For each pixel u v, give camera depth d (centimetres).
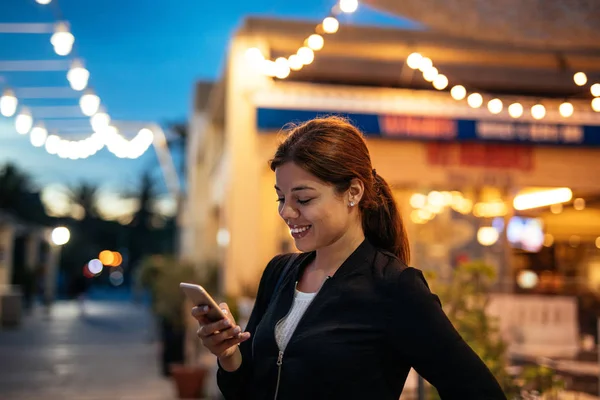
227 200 1075
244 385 203
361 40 1060
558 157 1104
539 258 1240
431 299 179
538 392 405
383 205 203
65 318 2455
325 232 188
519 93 1081
